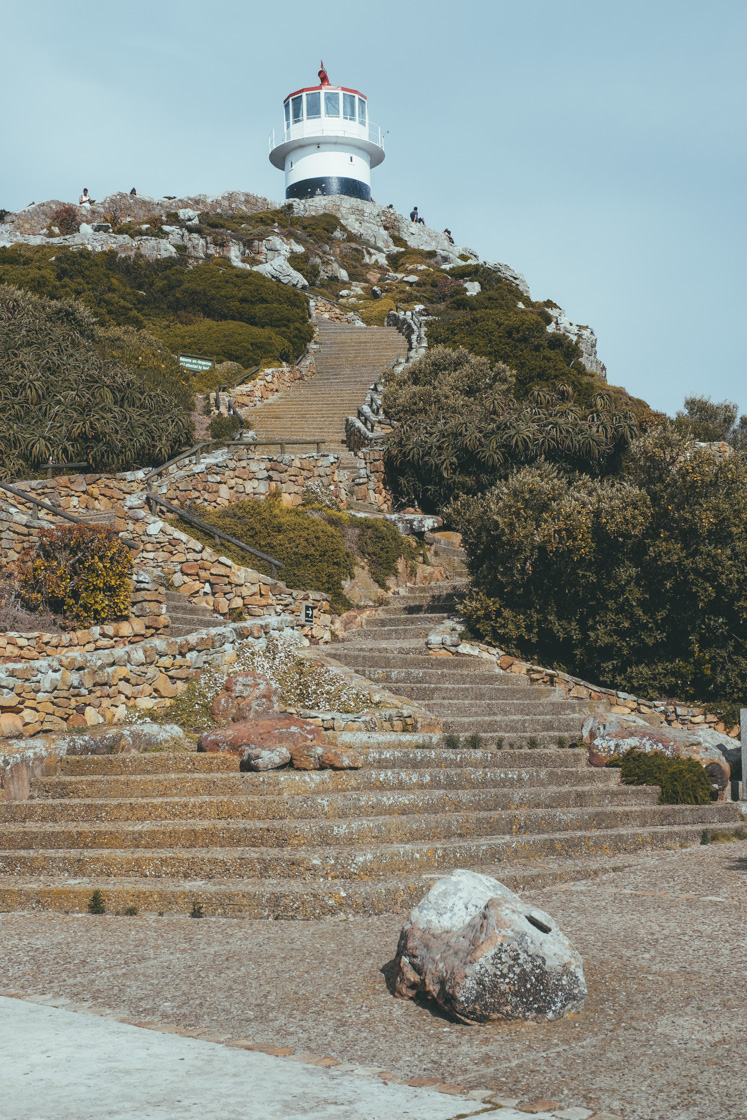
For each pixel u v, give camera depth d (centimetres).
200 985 527
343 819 812
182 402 2598
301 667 1275
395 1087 386
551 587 1473
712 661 1370
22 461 1844
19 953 599
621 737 1136
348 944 607
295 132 6488
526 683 1384
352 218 6241
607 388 3625
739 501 1372
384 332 3816
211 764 914
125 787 884
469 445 2066
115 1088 382
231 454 1947
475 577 1564
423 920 518
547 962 472
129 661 1142
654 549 1371
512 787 988
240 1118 351
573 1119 355
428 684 1298
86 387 2094
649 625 1386
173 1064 410
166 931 649
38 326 2511
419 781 924
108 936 638
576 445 2009
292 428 2594
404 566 1819
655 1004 489
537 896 732
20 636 1084
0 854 788
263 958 579
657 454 1441
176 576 1475
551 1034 451
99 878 757
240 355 3147
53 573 1231
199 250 4744
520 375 3275
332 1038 446
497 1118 354
